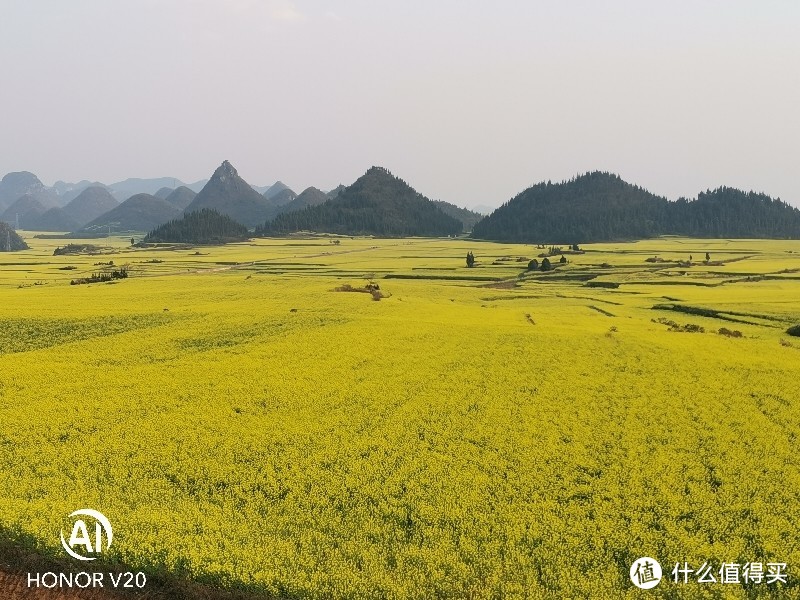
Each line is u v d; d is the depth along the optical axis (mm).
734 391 35156
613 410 32062
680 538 19297
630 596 16422
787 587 17375
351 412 31641
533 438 28047
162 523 19531
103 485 22891
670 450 26625
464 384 36719
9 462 24828
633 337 50531
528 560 18016
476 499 21906
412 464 24891
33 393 34062
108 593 17094
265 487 22828
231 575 16766
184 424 29406
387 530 19734
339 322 56844
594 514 20938
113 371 39125
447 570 17578
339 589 16406
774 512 21062
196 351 45750
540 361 42375
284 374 38469
